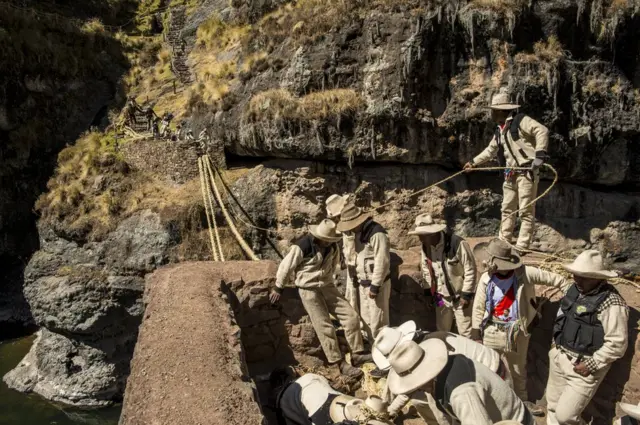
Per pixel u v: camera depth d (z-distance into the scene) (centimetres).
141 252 2038
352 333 611
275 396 540
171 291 570
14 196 2909
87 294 2081
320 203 1955
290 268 583
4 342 2562
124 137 2472
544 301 631
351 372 608
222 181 2041
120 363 2180
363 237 601
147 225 2048
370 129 1791
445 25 1670
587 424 562
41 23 3059
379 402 437
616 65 1636
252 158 2162
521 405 381
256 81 2044
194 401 379
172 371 417
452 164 1827
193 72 2883
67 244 2169
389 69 1738
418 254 754
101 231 2102
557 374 511
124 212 2125
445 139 1756
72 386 2127
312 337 648
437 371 361
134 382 415
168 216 2028
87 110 3112
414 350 374
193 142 2128
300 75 1873
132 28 3775
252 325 635
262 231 2020
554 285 552
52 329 2159
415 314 704
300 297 627
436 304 630
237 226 2028
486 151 739
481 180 1842
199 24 3306
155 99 2889
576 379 487
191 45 3250
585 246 1730
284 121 1858
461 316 608
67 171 2341
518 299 543
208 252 1997
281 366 622
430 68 1711
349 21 1812
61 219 2172
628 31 1600
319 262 590
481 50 1667
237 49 2588
